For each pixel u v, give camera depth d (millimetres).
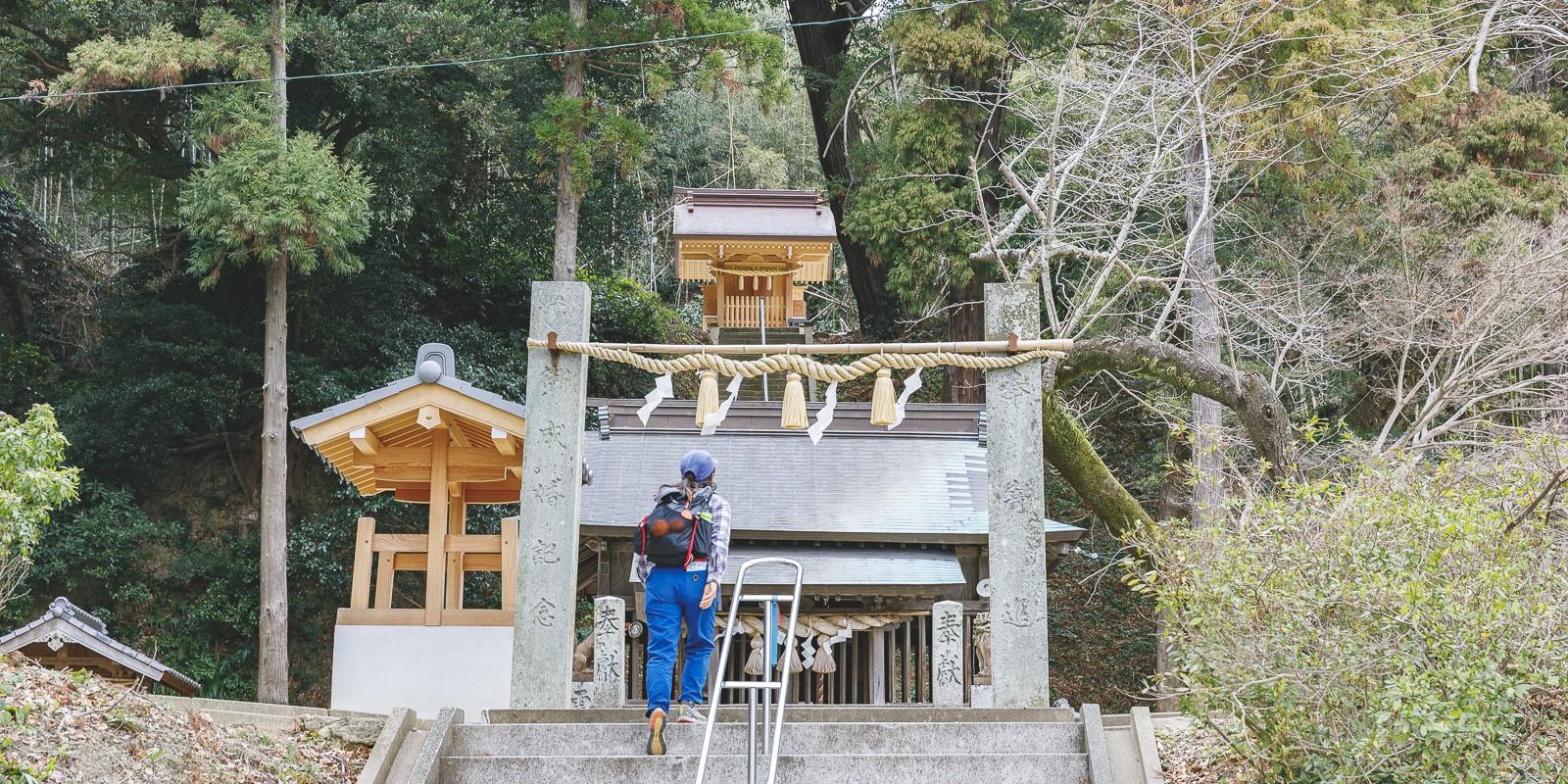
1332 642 5238
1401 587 5160
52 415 10047
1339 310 15211
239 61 16359
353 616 9367
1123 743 6336
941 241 18375
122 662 10547
